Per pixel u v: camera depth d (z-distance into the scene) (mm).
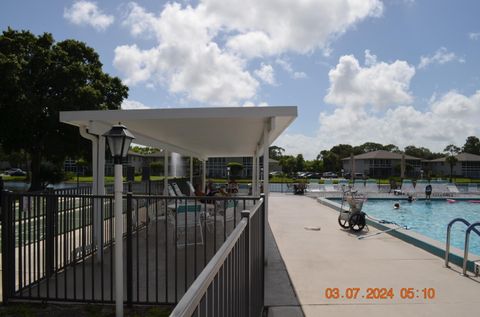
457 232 11430
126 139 3463
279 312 3506
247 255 2412
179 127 6316
